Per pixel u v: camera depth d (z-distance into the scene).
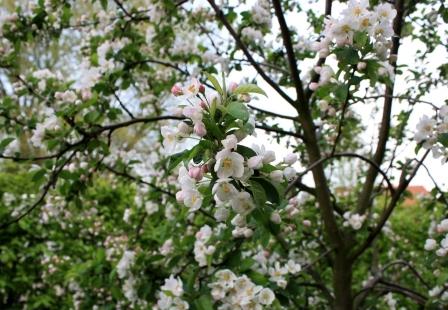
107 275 3.32
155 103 4.68
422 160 2.94
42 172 2.99
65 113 2.79
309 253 3.87
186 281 2.53
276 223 1.79
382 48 2.09
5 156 2.93
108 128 2.91
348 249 3.32
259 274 2.40
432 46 3.78
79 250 5.19
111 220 5.69
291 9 3.93
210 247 2.42
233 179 1.49
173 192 3.97
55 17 3.73
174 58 3.99
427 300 3.15
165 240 3.27
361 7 2.04
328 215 3.27
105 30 3.76
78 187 3.29
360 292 3.42
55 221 5.25
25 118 3.30
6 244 5.05
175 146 1.60
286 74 3.60
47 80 3.37
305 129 3.23
